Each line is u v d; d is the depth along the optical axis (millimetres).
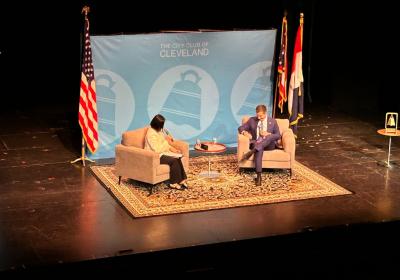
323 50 14258
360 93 13828
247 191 9539
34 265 7449
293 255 8422
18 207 8906
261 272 8281
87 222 8523
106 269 7684
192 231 8336
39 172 10109
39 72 14289
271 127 10055
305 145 11594
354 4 13602
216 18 13750
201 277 8008
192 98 11180
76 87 14242
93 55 10422
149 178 9273
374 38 13508
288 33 13977
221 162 10680
